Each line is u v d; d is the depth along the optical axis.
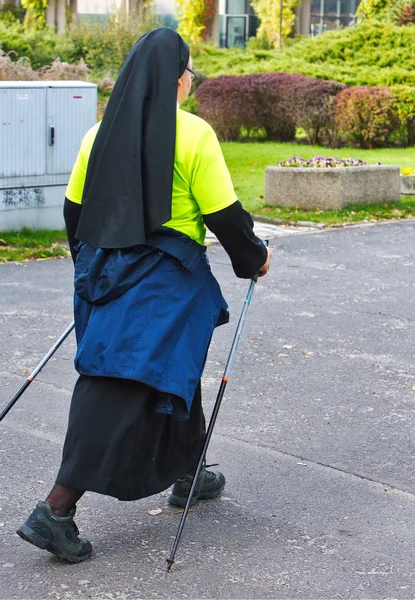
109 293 4.18
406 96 24.33
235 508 5.07
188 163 4.23
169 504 5.10
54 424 6.37
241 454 5.86
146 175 4.16
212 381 7.34
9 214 13.56
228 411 6.66
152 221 4.16
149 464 4.32
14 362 7.77
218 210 4.26
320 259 12.50
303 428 6.35
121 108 4.19
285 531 4.81
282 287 10.80
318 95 24.56
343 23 37.75
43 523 4.26
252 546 4.63
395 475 5.59
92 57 27.34
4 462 5.67
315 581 4.31
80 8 31.69
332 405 6.84
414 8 34.62
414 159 22.16
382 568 4.45
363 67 28.31
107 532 4.75
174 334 4.20
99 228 4.20
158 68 4.22
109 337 4.15
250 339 8.57
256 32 36.38
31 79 17.33
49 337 8.55
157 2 34.47
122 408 4.17
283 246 13.37
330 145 24.89
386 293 10.59
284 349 8.27
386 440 6.15
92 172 4.28
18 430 6.23
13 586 4.20
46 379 7.36
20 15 31.72
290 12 35.22
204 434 4.79
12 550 4.55
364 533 4.81
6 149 13.32
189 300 4.26
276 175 16.41
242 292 10.48
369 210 16.30
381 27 29.47
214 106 25.91
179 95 4.42
